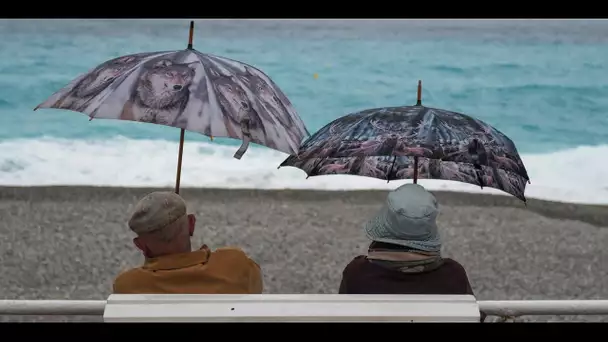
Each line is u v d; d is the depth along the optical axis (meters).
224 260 3.31
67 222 9.62
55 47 20.77
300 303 2.47
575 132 16.00
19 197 10.41
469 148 4.18
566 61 20.39
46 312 2.69
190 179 12.21
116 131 14.48
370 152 4.14
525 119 16.98
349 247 9.16
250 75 4.24
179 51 4.16
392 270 3.33
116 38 21.64
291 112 4.38
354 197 10.94
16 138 14.10
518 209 10.55
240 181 12.01
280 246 9.12
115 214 10.01
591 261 8.98
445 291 3.33
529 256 9.05
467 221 10.01
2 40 20.89
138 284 3.19
